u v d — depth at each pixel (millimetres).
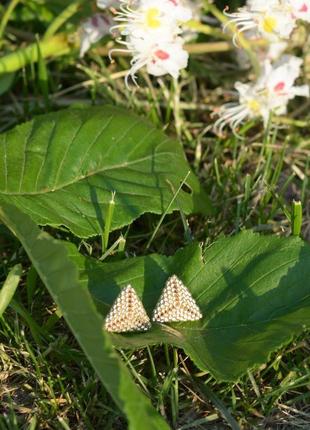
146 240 309
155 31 307
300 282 257
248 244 266
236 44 335
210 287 264
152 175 294
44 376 256
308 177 344
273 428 249
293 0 312
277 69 332
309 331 269
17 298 277
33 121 297
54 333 271
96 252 298
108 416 247
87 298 214
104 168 292
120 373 202
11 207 246
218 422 249
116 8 333
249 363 236
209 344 248
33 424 236
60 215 278
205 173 340
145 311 256
